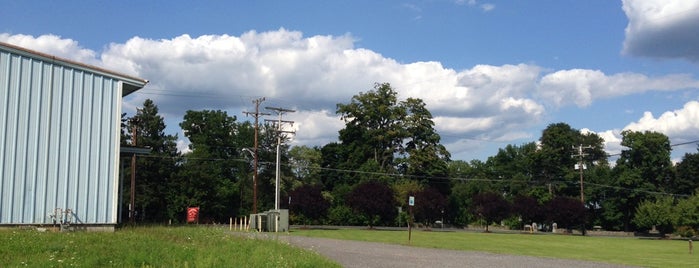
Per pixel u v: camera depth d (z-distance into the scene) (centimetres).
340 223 8769
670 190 10081
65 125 2645
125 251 1708
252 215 4956
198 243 2145
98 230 2669
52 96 2617
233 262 1603
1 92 2469
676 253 3847
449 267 2147
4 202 2442
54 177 2588
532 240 5091
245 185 9694
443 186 10462
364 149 10488
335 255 2425
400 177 10088
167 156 8556
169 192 8162
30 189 2516
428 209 7862
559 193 10819
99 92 2773
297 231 5112
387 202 7012
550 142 11106
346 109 10688
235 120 10331
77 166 2662
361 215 8788
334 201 9744
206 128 10025
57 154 2608
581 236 7019
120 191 3497
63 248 1714
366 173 9869
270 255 1788
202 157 9231
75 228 2612
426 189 8125
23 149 2509
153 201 8006
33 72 2570
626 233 9144
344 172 10550
